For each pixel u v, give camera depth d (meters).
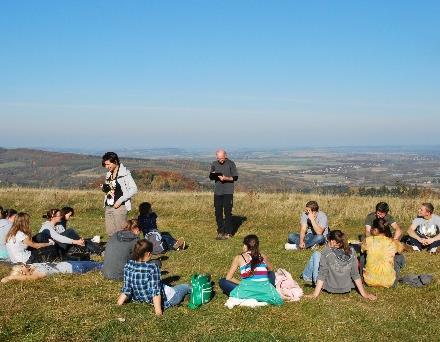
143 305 7.61
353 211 17.81
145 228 12.48
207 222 17.02
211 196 21.88
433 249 12.09
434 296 8.47
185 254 11.92
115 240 9.12
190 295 8.22
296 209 18.50
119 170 10.89
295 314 7.45
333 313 7.46
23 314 6.98
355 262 8.55
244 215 17.88
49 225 10.88
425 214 12.40
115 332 6.58
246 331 6.73
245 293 7.83
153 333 6.61
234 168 14.53
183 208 18.92
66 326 6.70
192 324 6.95
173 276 9.81
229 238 14.19
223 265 10.85
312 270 9.27
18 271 8.73
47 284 8.54
